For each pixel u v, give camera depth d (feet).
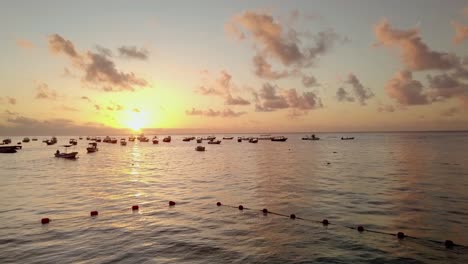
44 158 273.33
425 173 156.56
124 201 99.45
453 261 53.21
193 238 64.18
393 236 64.95
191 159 267.59
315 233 67.10
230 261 52.80
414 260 53.57
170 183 137.08
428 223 72.95
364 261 53.01
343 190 113.91
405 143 497.46
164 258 54.19
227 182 138.41
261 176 155.53
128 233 67.56
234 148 440.86
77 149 419.74
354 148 393.91
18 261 53.11
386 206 88.94
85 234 66.95
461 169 170.71
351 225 72.33
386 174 155.43
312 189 116.78
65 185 131.54
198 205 93.66
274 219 77.97
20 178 152.97
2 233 67.67
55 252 56.90
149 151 386.32
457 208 85.81
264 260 53.31
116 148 460.14
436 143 479.82
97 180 146.20
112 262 52.60
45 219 76.13
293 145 500.74
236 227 71.72
